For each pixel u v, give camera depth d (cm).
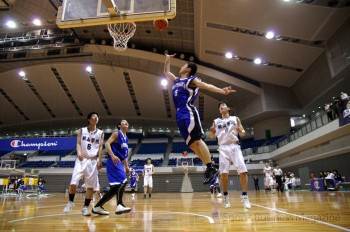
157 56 1798
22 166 2181
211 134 491
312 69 1570
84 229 256
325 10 1135
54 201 844
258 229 243
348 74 1315
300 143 1505
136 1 359
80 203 730
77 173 392
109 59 1912
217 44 1537
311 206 481
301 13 1172
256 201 666
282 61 1581
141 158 2344
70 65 1980
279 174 1382
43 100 2359
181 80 260
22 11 1599
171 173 2095
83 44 1789
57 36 1738
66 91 2269
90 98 2333
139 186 2028
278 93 1903
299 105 1894
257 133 2188
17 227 272
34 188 1510
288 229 240
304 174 1598
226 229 246
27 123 2667
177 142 2609
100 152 416
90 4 371
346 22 1183
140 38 1725
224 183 466
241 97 2028
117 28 905
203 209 469
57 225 285
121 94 2266
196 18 1381
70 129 2836
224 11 1261
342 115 1084
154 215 380
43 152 2545
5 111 2464
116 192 383
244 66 1722
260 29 1322
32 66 1983
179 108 250
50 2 1448
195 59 1825
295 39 1368
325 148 1338
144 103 2361
